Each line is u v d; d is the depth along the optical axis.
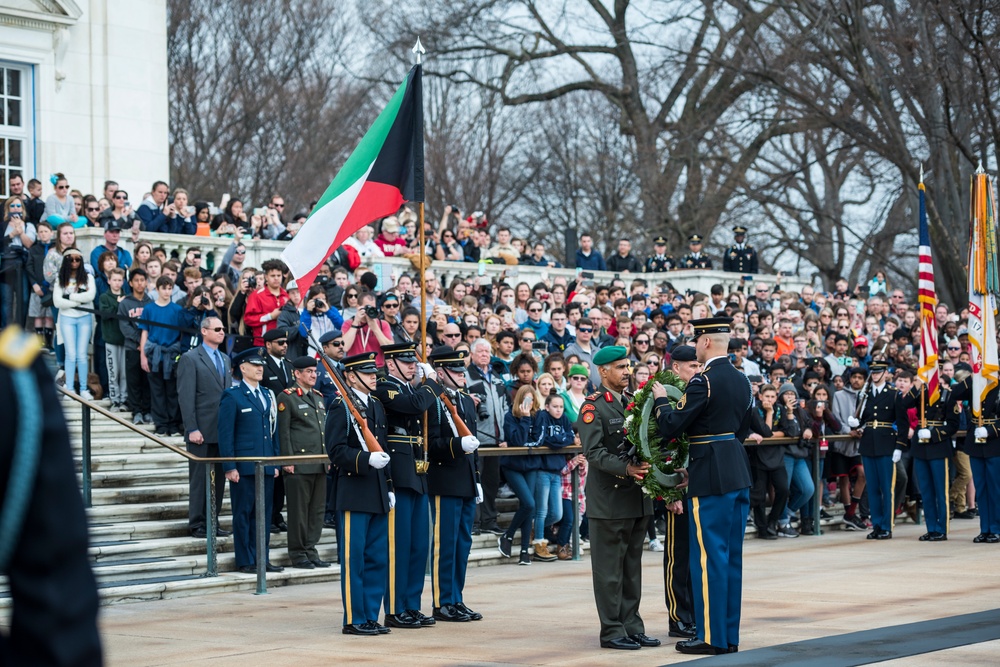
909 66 39.78
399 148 15.78
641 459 11.95
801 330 28.48
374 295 23.03
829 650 11.28
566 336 24.92
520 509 19.27
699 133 53.44
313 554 17.73
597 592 12.27
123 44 33.56
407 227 31.22
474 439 13.91
